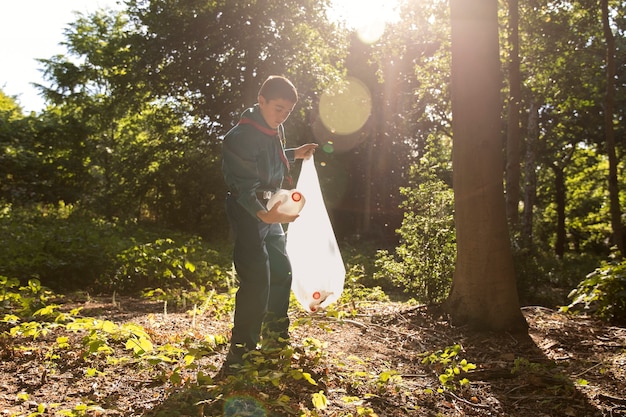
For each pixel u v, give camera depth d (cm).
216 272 980
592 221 3978
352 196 3525
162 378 339
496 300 564
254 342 360
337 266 405
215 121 2723
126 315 575
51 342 425
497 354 488
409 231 762
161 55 2589
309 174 418
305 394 338
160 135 3116
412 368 430
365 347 474
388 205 3453
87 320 424
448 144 3234
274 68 2538
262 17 2502
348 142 3369
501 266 568
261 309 357
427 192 762
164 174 3033
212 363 382
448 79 1958
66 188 3119
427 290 726
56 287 841
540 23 1747
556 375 418
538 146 3133
